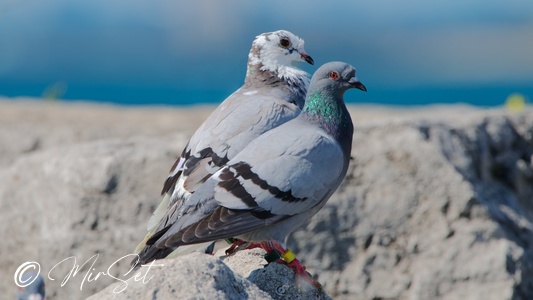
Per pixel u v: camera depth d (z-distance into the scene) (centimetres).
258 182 855
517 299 1295
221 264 742
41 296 848
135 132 1900
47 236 1365
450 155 1393
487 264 1296
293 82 1163
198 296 701
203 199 851
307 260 1307
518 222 1399
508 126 1580
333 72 923
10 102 2511
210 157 991
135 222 1330
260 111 1059
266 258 892
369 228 1327
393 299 1305
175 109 2414
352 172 1351
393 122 1392
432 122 1445
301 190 864
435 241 1320
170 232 826
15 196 1430
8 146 1833
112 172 1351
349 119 935
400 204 1334
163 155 1361
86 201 1347
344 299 1312
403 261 1320
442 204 1332
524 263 1316
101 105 2492
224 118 1049
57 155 1438
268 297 751
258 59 1181
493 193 1439
